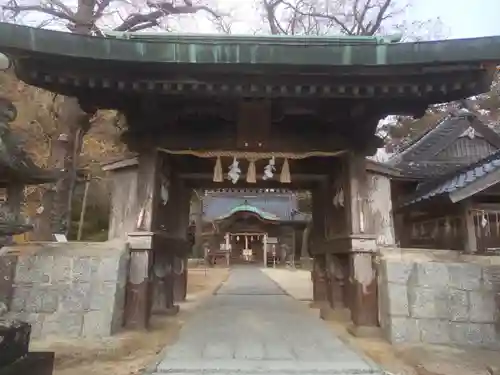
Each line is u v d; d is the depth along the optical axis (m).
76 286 5.51
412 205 8.99
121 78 5.00
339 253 7.07
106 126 17.03
